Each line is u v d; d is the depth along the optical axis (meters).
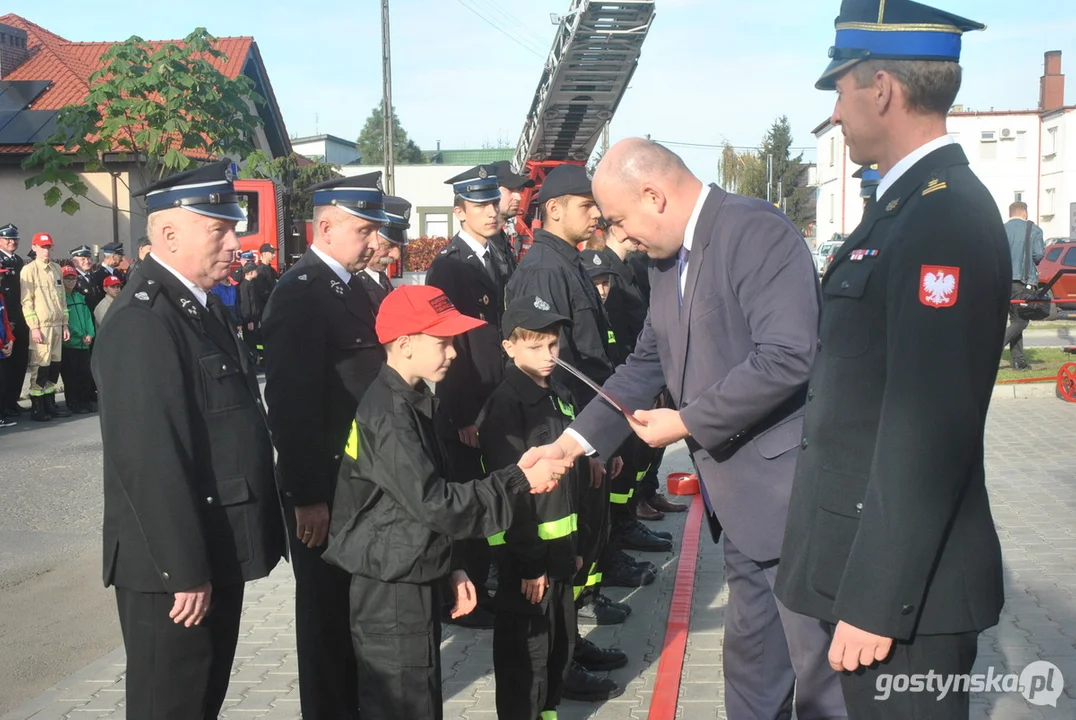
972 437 1.95
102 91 15.94
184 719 2.83
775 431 2.96
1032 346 16.45
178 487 2.71
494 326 4.92
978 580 2.06
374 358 3.68
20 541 6.67
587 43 12.42
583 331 4.63
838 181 51.31
